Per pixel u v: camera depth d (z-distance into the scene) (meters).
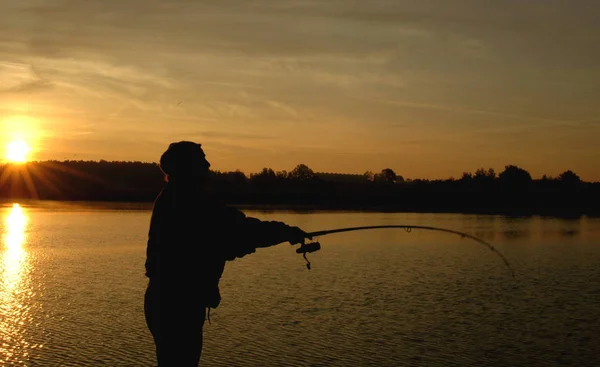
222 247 6.12
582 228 70.50
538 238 56.03
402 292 25.48
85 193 138.12
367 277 29.52
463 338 18.05
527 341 17.86
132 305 21.59
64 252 39.22
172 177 6.15
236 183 125.38
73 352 15.78
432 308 22.25
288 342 17.17
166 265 6.00
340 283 27.48
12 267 31.86
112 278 28.05
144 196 136.25
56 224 65.31
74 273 29.69
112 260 35.06
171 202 6.10
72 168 146.25
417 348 16.98
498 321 20.27
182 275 5.98
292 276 29.30
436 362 15.80
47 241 46.66
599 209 127.75
